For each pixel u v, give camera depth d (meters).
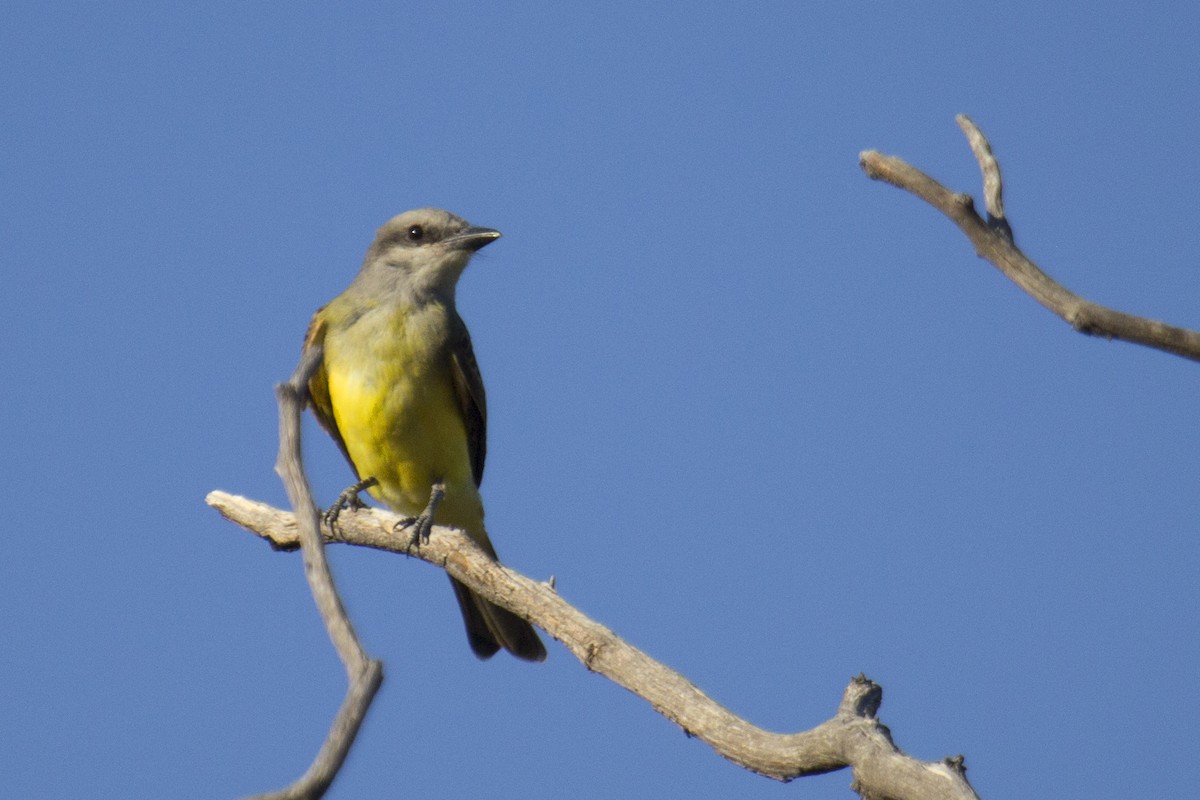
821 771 7.26
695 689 8.57
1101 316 6.47
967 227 6.79
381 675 5.10
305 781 4.82
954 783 6.30
